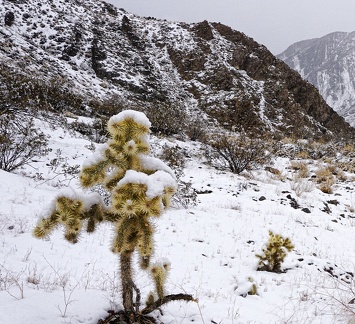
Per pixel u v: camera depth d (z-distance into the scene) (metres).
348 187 15.31
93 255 5.09
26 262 4.32
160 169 2.28
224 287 4.57
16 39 29.09
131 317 2.49
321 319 3.77
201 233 7.30
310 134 32.84
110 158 2.17
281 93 37.66
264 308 3.96
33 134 13.06
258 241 7.21
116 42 37.03
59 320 2.54
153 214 2.00
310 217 10.41
